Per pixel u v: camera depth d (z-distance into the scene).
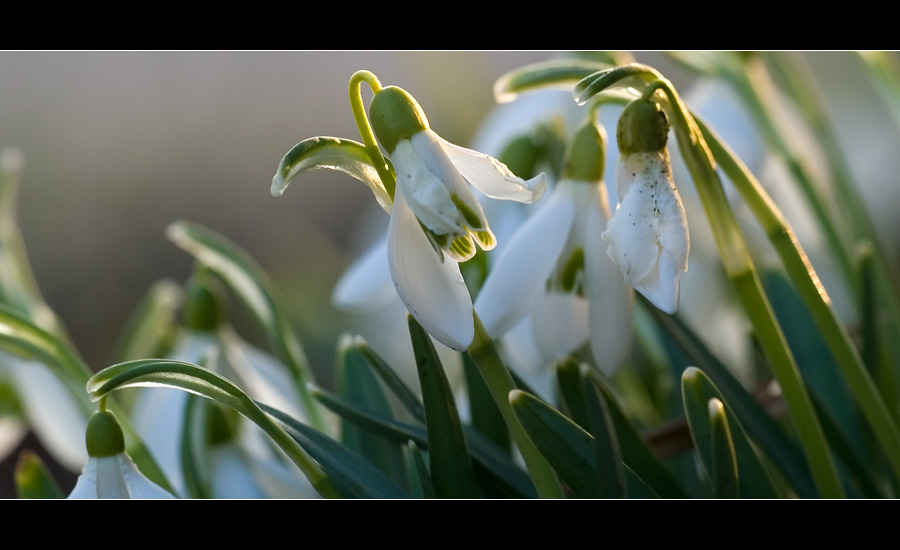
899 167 0.82
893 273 0.61
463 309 0.37
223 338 0.48
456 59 0.75
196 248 0.48
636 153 0.38
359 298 0.44
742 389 0.43
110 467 0.38
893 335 0.48
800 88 0.49
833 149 0.49
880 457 0.45
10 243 0.55
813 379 0.47
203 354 0.46
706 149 0.38
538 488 0.38
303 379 0.47
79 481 0.38
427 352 0.39
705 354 0.43
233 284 0.47
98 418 0.38
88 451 0.38
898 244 0.77
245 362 0.48
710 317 0.52
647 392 0.56
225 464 0.45
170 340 0.56
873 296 0.45
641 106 0.38
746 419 0.42
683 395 0.39
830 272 0.53
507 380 0.38
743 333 0.52
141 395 0.47
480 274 0.46
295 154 0.37
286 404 0.48
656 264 0.37
